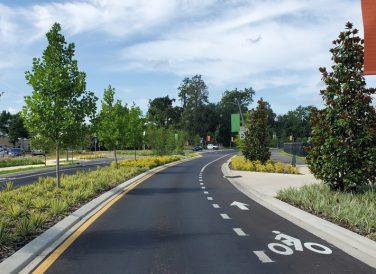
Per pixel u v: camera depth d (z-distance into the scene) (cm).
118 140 3512
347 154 1465
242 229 1077
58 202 1358
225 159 5891
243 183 2256
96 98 2033
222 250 862
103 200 1652
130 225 1145
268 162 3534
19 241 927
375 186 1591
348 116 1456
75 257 816
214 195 1828
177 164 4684
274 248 876
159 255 827
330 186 1545
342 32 1520
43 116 1909
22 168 4281
